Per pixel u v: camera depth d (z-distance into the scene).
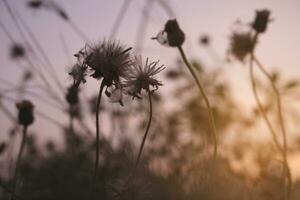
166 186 0.37
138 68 0.24
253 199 0.33
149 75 0.24
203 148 0.41
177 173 0.39
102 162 0.40
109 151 0.39
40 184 0.42
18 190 0.37
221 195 0.33
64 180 0.43
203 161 0.35
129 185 0.25
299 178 0.36
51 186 0.42
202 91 0.27
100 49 0.23
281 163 0.31
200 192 0.31
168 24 0.27
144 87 0.24
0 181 0.33
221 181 0.35
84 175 0.40
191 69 0.27
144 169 0.32
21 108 0.32
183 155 0.43
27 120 0.32
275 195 0.31
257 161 0.37
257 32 0.32
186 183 0.38
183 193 0.37
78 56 0.23
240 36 0.32
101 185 0.28
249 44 0.32
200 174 0.33
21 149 0.32
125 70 0.23
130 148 0.37
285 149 0.30
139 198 0.25
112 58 0.23
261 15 0.32
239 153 0.40
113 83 0.23
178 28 0.27
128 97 0.24
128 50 0.24
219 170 0.36
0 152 0.40
